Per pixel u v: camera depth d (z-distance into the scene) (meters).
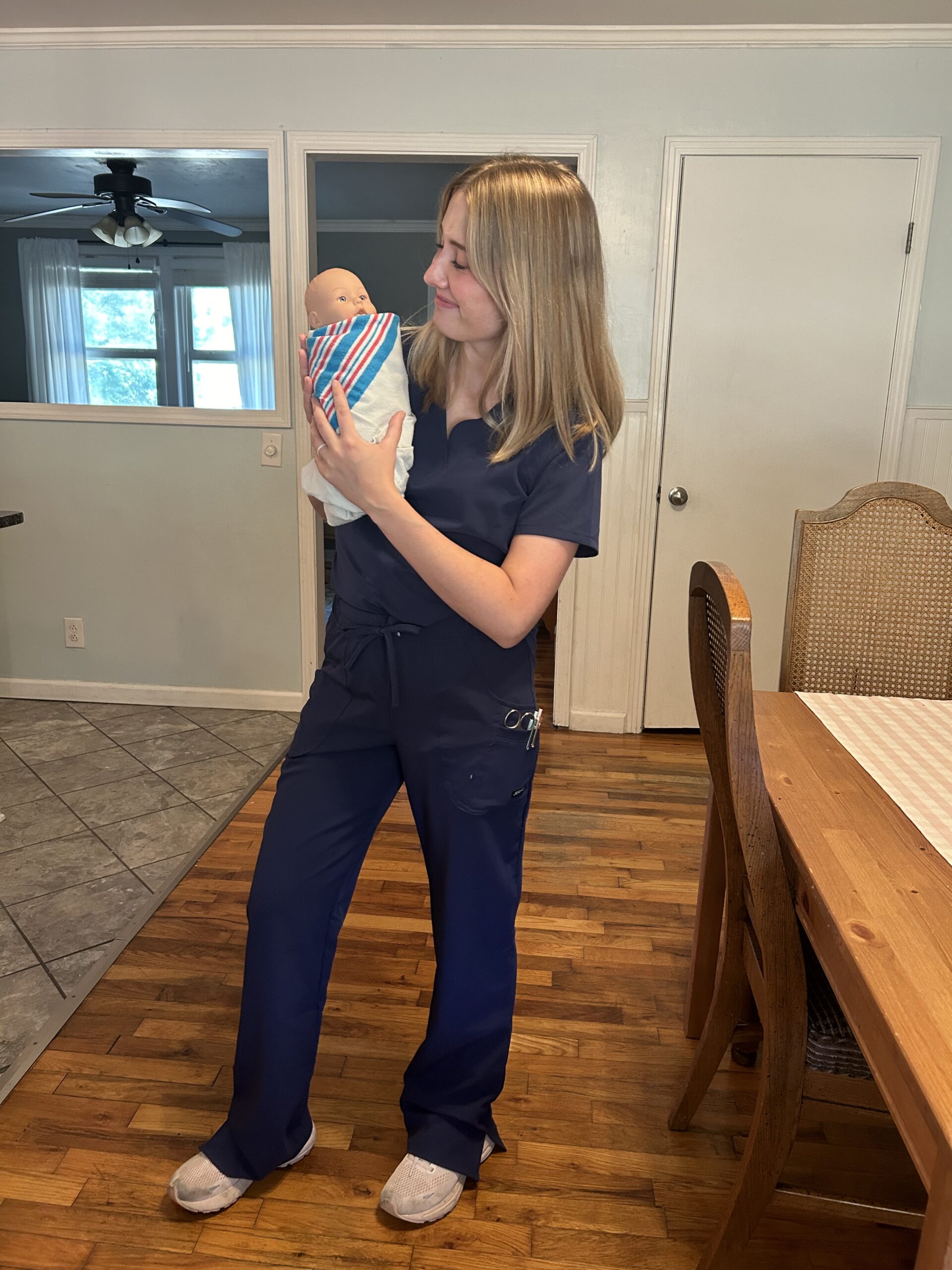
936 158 3.06
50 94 3.24
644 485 3.37
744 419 3.30
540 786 3.02
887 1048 0.78
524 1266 1.30
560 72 3.10
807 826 1.12
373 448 1.09
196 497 3.53
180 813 2.73
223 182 5.75
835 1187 1.45
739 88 3.07
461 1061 1.39
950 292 3.19
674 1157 1.50
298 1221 1.36
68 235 7.35
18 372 7.58
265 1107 1.32
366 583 1.24
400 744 1.28
